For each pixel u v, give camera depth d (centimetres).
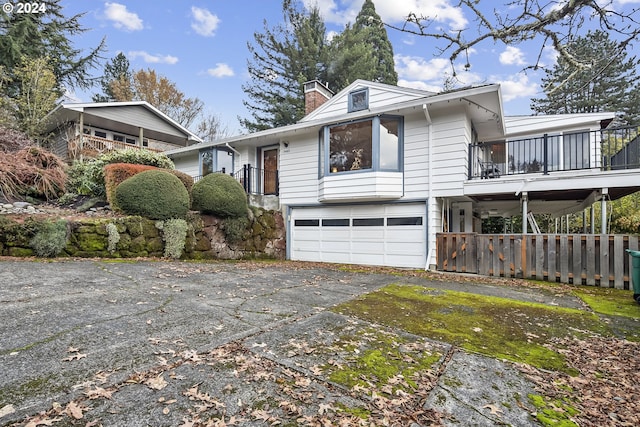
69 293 409
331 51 2020
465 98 772
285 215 1109
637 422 196
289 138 1111
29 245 615
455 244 784
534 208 1130
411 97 973
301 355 270
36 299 376
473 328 359
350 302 459
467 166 856
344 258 980
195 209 886
